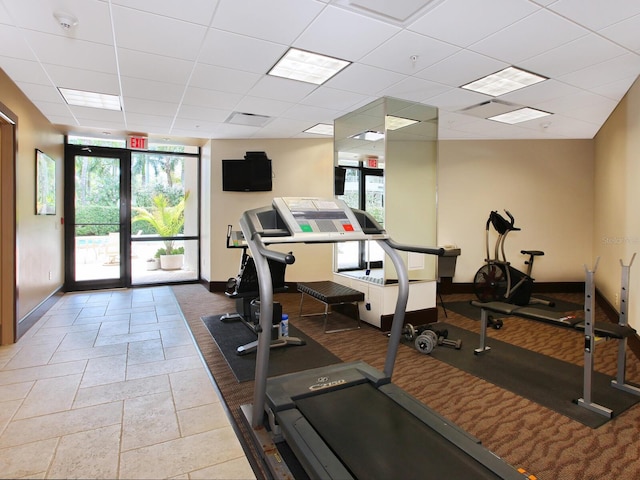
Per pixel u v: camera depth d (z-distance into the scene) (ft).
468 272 21.71
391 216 14.62
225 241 21.20
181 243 24.08
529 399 8.86
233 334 13.56
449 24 8.79
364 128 15.66
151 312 16.55
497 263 18.25
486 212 21.62
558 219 21.66
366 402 7.43
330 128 18.71
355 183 17.43
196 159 23.67
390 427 6.53
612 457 6.66
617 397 8.91
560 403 8.65
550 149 21.52
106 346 12.15
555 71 11.55
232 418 7.95
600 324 9.30
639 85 12.17
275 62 10.89
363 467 5.44
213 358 11.28
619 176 15.19
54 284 18.01
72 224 20.57
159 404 8.48
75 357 11.15
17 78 11.95
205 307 17.57
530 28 8.94
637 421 7.86
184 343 12.57
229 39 9.51
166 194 23.16
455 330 14.57
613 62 10.85
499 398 8.91
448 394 9.12
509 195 21.63
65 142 20.30
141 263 23.15
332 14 8.38
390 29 9.05
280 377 8.45
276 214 8.05
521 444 7.04
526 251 20.02
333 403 7.36
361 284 15.29
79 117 16.55
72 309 16.87
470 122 17.53
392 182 14.64
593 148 21.26
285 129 18.92
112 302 18.31
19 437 7.13
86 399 8.63
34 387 9.18
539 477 6.13
